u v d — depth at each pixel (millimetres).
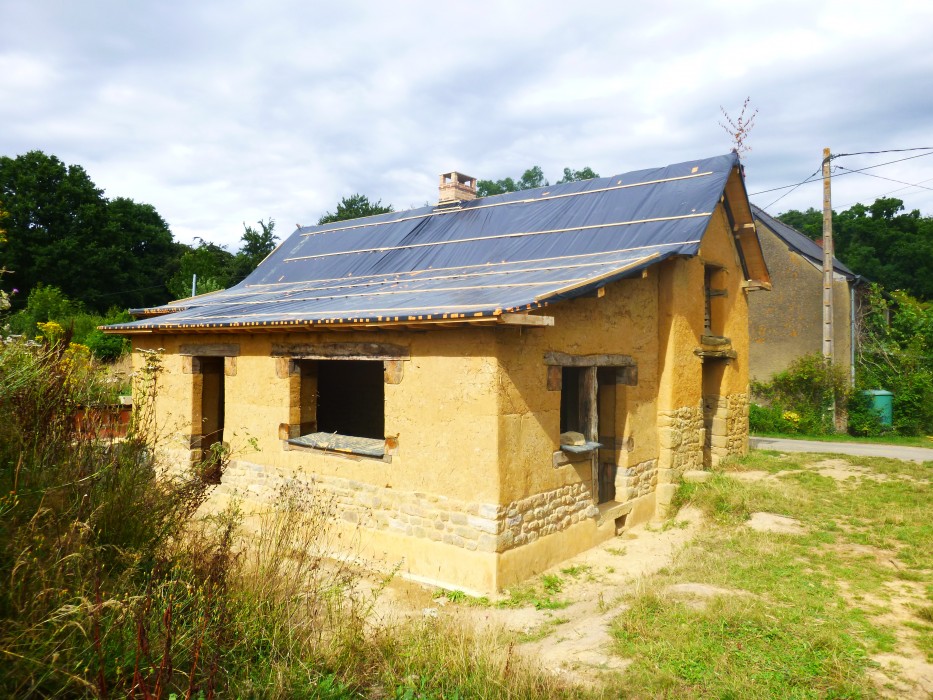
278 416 8664
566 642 5184
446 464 6984
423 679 4066
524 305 6230
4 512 3270
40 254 31125
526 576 7035
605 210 11055
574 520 7965
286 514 6359
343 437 8516
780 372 19844
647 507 9547
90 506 3822
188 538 4730
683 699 4105
